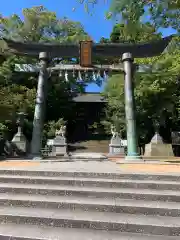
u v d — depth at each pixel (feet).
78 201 12.93
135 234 10.49
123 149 54.65
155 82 54.80
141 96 56.85
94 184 15.06
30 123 65.31
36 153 30.81
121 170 17.80
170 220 11.20
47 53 33.50
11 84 64.80
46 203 12.90
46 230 10.71
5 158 30.96
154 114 59.57
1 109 53.26
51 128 75.92
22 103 62.08
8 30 74.79
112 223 10.89
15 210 12.32
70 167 19.76
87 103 112.57
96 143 89.10
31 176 16.48
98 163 25.70
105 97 78.02
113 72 33.60
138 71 34.83
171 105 58.18
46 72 33.22
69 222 11.15
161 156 46.37
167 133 69.05
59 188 14.43
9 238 10.05
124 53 33.09
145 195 13.41
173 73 52.65
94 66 33.17
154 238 10.10
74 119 108.78
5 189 14.56
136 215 11.89
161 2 31.96
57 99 90.07
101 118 101.45
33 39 79.41
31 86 72.64
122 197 13.57
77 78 34.12
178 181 15.33
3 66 52.29
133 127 30.60
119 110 67.26
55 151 57.47
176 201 13.10
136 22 36.22
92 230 10.80
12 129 63.10
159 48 34.04
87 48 32.63
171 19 34.32
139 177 15.83
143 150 61.46
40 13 82.99
